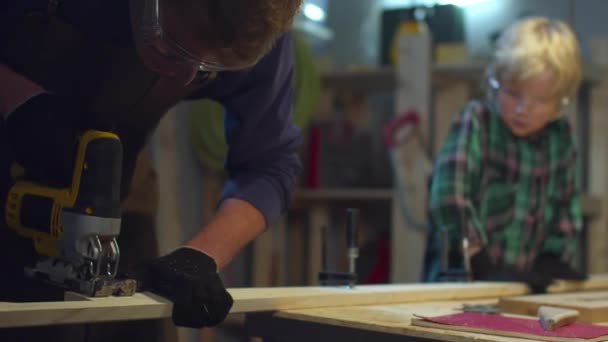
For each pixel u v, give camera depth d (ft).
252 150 4.07
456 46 9.46
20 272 3.69
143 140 3.89
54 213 3.15
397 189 9.11
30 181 3.38
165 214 8.41
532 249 6.79
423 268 6.53
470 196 6.40
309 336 3.67
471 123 6.53
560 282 5.88
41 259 3.43
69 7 3.34
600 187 9.42
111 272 3.26
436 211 6.25
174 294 3.22
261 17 2.82
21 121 3.11
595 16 10.25
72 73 3.47
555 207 6.85
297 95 9.26
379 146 11.07
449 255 6.11
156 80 3.55
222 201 3.98
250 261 10.04
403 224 9.08
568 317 3.40
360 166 10.41
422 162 8.97
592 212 9.19
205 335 9.10
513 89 6.29
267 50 3.08
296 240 10.32
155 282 3.32
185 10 2.85
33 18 3.34
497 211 6.70
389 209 10.44
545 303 4.16
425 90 8.96
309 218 10.07
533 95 6.22
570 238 6.77
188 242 3.66
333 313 3.78
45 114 3.11
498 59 6.40
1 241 3.67
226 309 3.29
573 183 6.88
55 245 3.21
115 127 3.71
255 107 3.95
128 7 3.28
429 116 9.23
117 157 3.12
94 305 2.99
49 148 3.11
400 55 9.07
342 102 10.60
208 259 3.47
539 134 6.79
